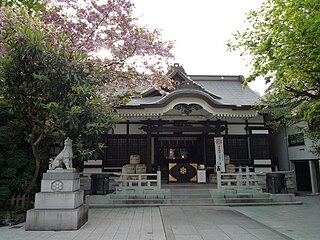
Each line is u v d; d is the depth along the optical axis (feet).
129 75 35.96
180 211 31.07
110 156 48.32
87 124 25.23
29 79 25.79
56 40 28.04
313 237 19.76
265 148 50.83
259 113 49.37
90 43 32.89
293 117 37.04
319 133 39.11
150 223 24.66
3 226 24.20
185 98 44.01
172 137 53.36
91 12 33.55
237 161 50.47
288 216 28.02
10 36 25.12
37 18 29.96
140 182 39.32
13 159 27.91
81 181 44.27
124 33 34.27
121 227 23.06
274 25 27.12
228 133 51.44
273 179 39.63
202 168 47.75
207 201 36.50
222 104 44.83
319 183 49.73
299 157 50.78
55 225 22.00
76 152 28.07
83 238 19.53
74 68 26.07
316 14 21.71
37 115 27.61
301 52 25.14
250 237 19.80
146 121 47.78
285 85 31.24
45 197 22.89
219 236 20.07
